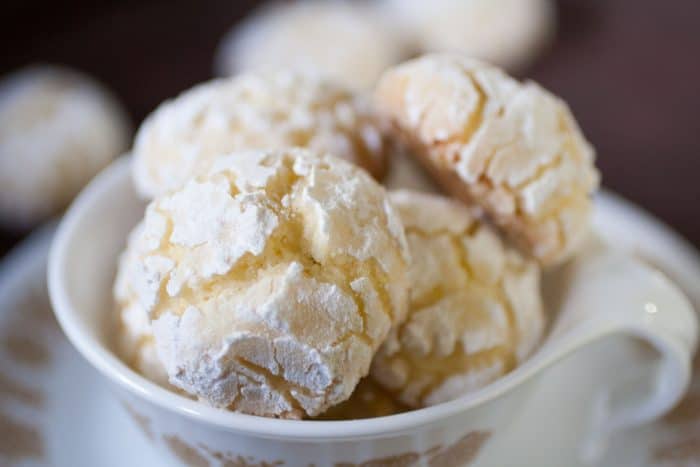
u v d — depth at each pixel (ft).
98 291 0.60
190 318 0.46
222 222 0.47
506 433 0.59
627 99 1.18
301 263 0.46
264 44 1.14
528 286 0.56
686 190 1.02
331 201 0.47
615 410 0.61
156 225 0.48
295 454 0.48
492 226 0.57
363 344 0.46
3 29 1.25
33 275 0.72
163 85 1.18
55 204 0.99
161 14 1.32
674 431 0.62
